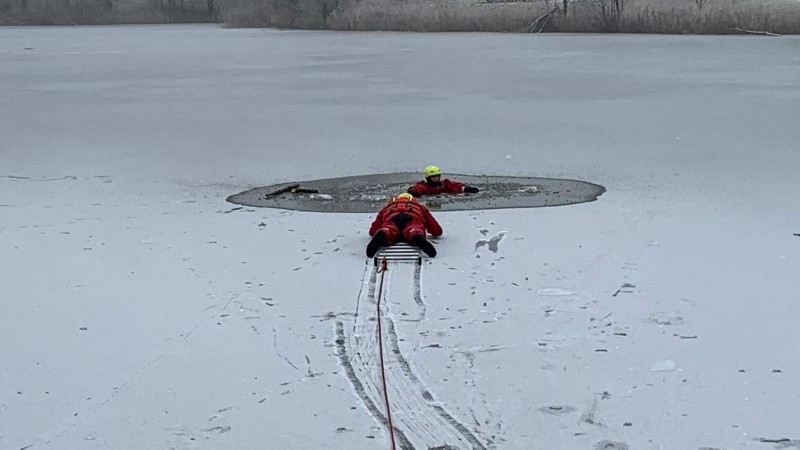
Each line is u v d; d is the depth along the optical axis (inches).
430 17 2561.5
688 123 660.1
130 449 174.4
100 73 1284.4
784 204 378.9
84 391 200.4
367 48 1780.3
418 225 304.5
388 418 184.5
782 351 215.0
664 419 181.8
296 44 1999.3
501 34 2260.1
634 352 215.6
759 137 585.0
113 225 357.4
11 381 206.2
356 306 250.8
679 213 363.6
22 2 4128.9
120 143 600.4
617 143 569.9
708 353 214.4
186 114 763.4
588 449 170.9
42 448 175.3
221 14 4005.9
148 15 4185.5
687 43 1728.6
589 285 267.0
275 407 190.9
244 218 365.4
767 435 174.7
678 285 266.2
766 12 2081.7
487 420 182.9
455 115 724.7
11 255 313.3
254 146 579.8
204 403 193.3
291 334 231.0
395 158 522.9
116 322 243.3
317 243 320.5
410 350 218.8
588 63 1291.8
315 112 761.0
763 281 269.1
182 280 279.6
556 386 197.6
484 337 226.5
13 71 1349.7
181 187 441.1
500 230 335.3
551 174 462.9
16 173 486.0
